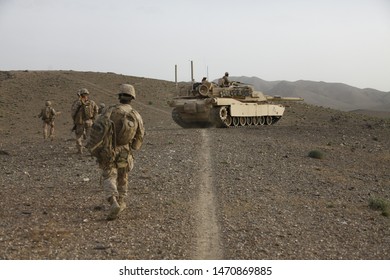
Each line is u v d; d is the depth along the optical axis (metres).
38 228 7.29
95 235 7.06
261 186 10.93
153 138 19.56
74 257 6.22
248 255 6.54
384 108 191.38
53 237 6.91
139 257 6.32
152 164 13.08
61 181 10.82
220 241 7.05
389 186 12.62
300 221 8.36
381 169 15.40
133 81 60.97
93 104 15.32
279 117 34.31
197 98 28.98
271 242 7.11
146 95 54.16
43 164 13.30
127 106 8.03
